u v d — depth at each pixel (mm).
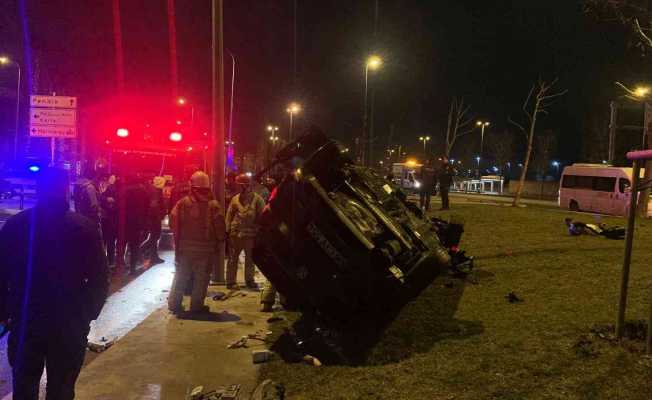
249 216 8945
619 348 4949
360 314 5910
